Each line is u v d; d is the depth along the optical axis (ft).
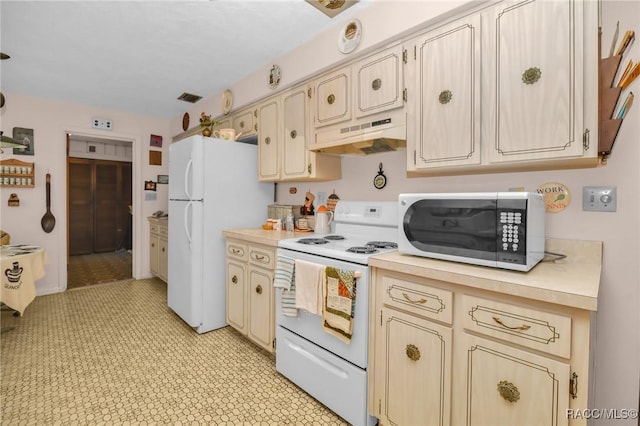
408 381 4.32
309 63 7.14
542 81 3.88
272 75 8.21
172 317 9.35
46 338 7.84
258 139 8.99
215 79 9.49
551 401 3.16
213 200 8.43
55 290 11.47
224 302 8.71
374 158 7.16
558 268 3.96
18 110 10.68
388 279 4.53
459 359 3.85
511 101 4.13
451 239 4.23
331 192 8.21
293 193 9.33
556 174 4.68
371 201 7.02
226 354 7.21
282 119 8.11
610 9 4.17
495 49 4.26
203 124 9.07
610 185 4.24
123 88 10.25
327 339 5.30
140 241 13.48
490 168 4.79
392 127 5.44
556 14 3.77
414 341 4.25
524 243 3.58
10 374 6.23
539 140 3.92
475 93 4.45
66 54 7.86
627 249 4.14
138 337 8.00
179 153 8.80
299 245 5.95
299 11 6.16
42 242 11.20
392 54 5.65
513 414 3.41
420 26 5.25
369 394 4.79
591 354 4.23
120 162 19.66
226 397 5.65
